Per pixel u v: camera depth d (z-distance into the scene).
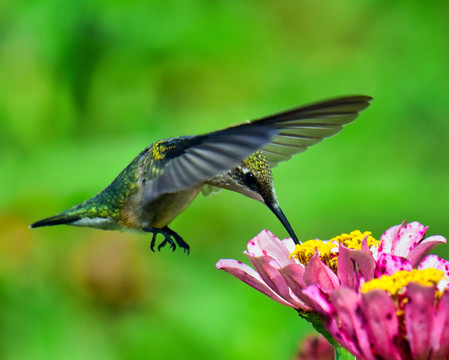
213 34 9.21
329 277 4.41
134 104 9.32
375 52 9.60
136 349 7.91
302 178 8.29
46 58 9.04
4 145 8.77
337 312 4.09
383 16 9.78
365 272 4.37
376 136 8.86
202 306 8.01
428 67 9.43
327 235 8.32
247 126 4.58
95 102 9.25
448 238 8.52
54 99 9.09
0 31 9.05
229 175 5.71
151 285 8.08
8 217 8.05
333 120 4.74
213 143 4.75
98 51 9.21
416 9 9.68
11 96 8.95
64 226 8.12
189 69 9.39
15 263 7.99
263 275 4.61
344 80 9.44
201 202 8.69
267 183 5.66
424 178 8.78
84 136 9.13
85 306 8.00
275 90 9.42
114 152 8.42
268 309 7.91
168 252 8.29
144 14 9.14
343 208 8.15
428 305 3.84
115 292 7.92
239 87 9.41
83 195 8.10
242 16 9.36
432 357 3.89
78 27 9.09
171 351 7.93
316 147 8.49
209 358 7.81
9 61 9.00
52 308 7.95
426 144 9.06
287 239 5.36
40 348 7.82
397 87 9.26
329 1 9.65
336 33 9.65
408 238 4.84
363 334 3.97
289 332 7.81
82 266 7.95
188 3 9.23
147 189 5.33
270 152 5.86
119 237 8.12
